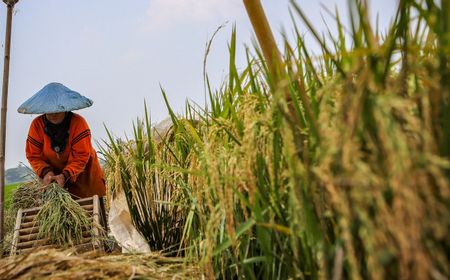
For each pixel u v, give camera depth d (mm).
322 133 1589
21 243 4172
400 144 1301
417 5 1556
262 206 2230
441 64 1423
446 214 1329
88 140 5562
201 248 2506
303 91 1912
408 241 1299
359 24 1607
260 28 2322
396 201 1295
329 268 1649
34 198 5164
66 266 2381
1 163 5246
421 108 1497
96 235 4168
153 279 2426
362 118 1441
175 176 3498
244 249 2445
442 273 1371
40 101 5379
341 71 1596
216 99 3143
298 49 2396
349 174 1385
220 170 2201
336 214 1693
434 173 1298
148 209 3855
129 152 4090
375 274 1349
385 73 1523
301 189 1726
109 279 2287
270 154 1987
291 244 1968
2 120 5277
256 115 2199
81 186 5609
